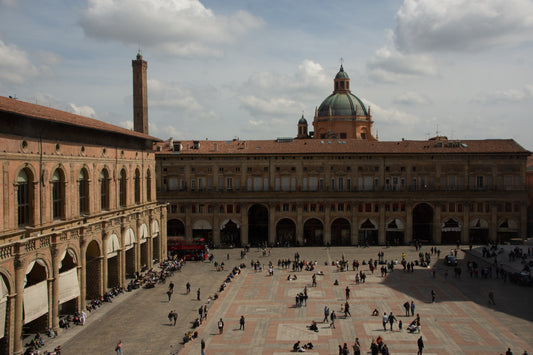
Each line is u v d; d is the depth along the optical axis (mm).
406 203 104438
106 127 65375
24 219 48531
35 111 48906
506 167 104312
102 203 66938
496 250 93688
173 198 105625
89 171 61312
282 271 81250
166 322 55469
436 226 104812
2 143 43781
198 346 48312
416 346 47562
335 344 48469
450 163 104688
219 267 81938
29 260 46031
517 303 61375
